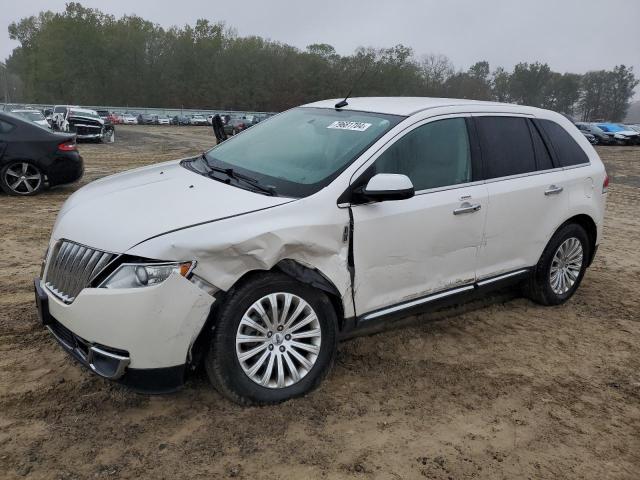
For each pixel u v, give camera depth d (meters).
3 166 9.10
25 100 91.44
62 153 9.48
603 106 111.44
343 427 3.19
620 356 4.33
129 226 3.04
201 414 3.21
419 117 3.95
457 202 3.98
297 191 3.40
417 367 3.93
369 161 3.59
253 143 4.31
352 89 4.53
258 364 3.22
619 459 3.10
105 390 3.41
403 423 3.27
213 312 3.04
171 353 2.91
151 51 85.19
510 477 2.89
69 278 3.09
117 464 2.80
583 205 5.02
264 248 3.04
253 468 2.82
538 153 4.75
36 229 7.12
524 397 3.65
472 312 4.96
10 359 3.71
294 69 83.19
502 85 107.94
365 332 4.38
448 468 2.92
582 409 3.56
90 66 81.88
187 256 2.88
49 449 2.88
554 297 5.12
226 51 84.44
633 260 7.16
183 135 35.38
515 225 4.45
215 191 3.44
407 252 3.74
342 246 3.41
